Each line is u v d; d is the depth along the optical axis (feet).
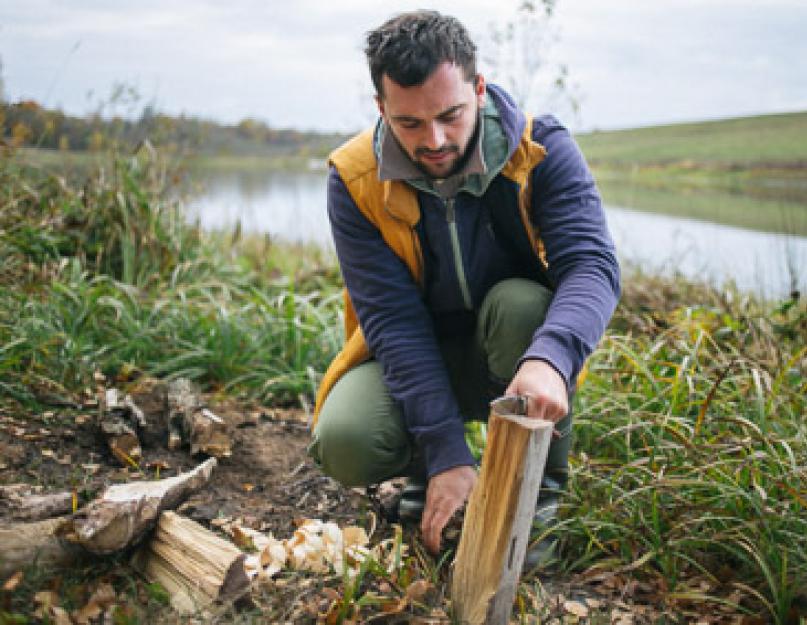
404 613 6.39
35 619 5.64
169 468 8.75
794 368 10.44
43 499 6.79
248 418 10.25
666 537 7.36
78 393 9.94
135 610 5.95
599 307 6.36
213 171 39.14
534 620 6.50
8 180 14.03
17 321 10.59
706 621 6.65
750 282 15.56
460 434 6.69
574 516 7.66
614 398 9.32
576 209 6.79
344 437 7.02
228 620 6.01
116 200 14.53
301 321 13.64
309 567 6.83
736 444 7.72
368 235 7.07
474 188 6.78
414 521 7.77
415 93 5.96
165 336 11.64
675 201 28.63
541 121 7.09
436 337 7.84
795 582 6.69
